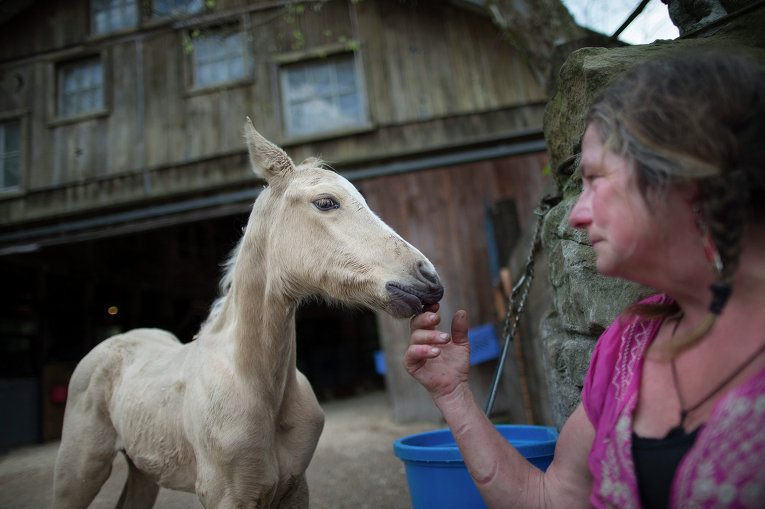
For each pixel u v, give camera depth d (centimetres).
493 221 451
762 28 129
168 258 924
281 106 663
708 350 69
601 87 133
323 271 144
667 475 67
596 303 139
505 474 93
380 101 644
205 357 165
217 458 146
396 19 664
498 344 536
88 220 668
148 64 700
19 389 644
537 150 604
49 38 733
